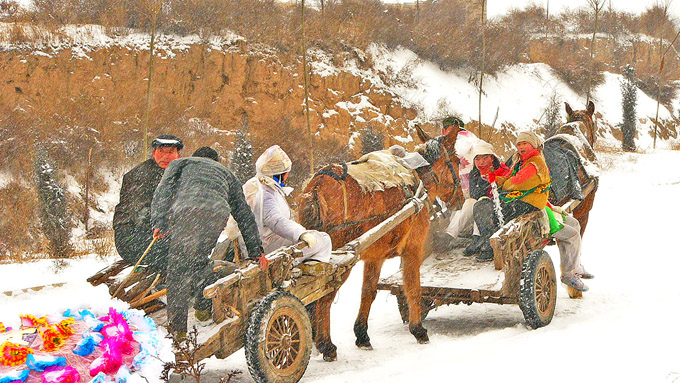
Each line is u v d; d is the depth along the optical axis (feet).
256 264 17.71
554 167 29.07
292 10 86.22
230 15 76.89
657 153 110.11
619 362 16.63
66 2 70.90
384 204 22.02
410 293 23.48
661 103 144.36
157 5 49.44
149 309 19.47
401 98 84.43
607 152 101.96
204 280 17.63
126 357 13.30
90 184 56.13
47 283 32.30
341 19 88.38
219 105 72.23
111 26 70.33
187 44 71.82
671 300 24.77
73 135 58.80
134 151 61.00
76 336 13.44
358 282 33.94
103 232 50.16
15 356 12.38
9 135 55.47
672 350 17.11
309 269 18.84
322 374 19.97
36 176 43.75
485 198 26.08
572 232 27.58
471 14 113.91
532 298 23.18
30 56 63.62
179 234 16.97
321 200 20.61
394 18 95.55
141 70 68.54
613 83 134.10
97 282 19.71
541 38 147.54
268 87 74.74
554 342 19.38
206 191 17.31
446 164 25.86
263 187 19.58
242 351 22.81
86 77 65.77
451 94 91.30
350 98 80.64
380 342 24.11
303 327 18.06
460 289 23.15
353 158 72.08
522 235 24.71
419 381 17.03
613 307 26.78
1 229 46.60
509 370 17.01
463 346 21.26
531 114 101.65
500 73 106.73
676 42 180.75
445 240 27.30
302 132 73.31
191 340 15.51
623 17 172.24
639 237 43.27
